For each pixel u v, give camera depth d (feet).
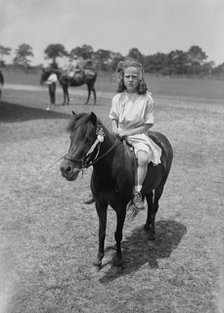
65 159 11.23
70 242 15.58
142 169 12.80
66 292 12.40
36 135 35.70
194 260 14.37
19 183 22.70
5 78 147.43
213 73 196.85
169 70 202.90
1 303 11.81
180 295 12.29
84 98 70.79
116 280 13.05
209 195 21.15
